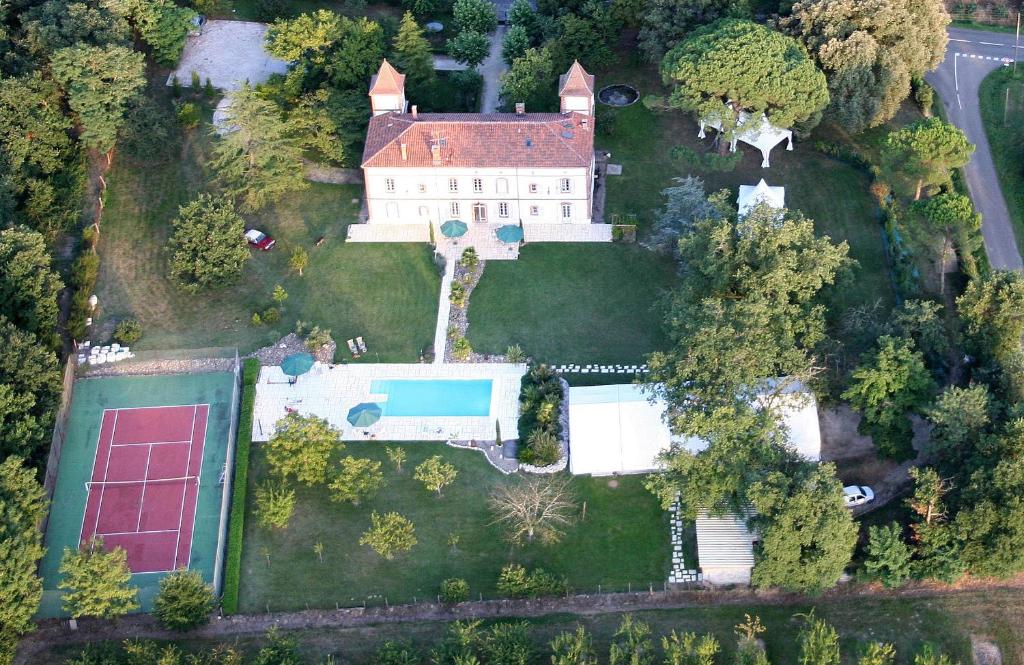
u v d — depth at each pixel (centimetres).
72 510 12031
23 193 14100
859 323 12288
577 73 14388
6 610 10500
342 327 13462
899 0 14850
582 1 16475
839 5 14912
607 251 14138
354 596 11312
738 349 11150
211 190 14862
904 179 13912
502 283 13850
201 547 11762
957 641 10800
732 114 14425
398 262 14125
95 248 14200
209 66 16662
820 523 10450
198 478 12206
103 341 13288
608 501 11819
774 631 10931
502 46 16638
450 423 12544
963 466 11012
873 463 12050
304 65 15512
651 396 11856
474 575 11394
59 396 12400
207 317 13525
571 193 14050
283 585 11419
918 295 13275
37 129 14250
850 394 11612
